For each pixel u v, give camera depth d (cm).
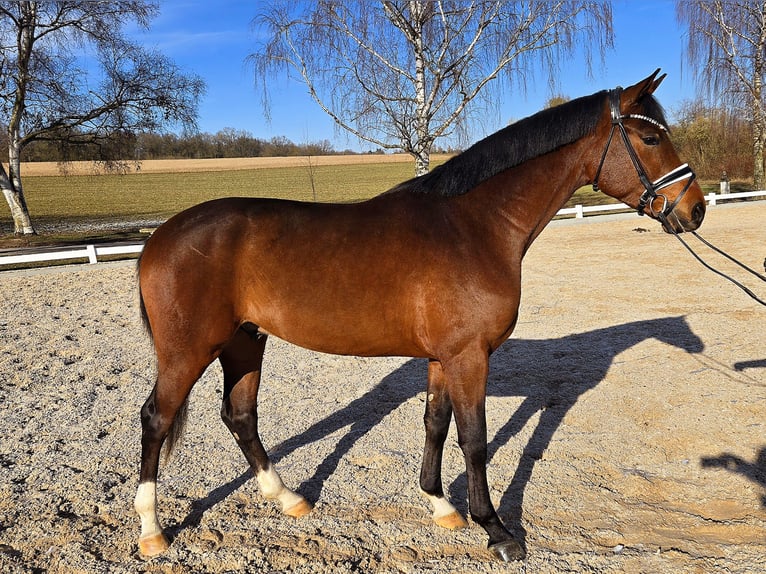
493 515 269
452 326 259
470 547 276
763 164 2264
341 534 285
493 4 1161
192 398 486
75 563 263
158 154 6391
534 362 541
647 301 752
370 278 263
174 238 271
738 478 328
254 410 316
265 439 404
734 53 2041
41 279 1060
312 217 278
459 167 281
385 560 264
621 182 286
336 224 274
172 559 267
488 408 443
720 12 2020
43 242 1852
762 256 993
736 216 1563
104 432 418
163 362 272
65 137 1995
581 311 722
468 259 263
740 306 703
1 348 619
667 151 279
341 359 589
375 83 1198
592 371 510
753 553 260
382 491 328
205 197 3666
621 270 964
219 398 487
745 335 586
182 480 343
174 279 266
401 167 5350
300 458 373
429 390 295
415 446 385
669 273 919
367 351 279
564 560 261
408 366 558
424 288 261
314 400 476
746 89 2116
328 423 429
